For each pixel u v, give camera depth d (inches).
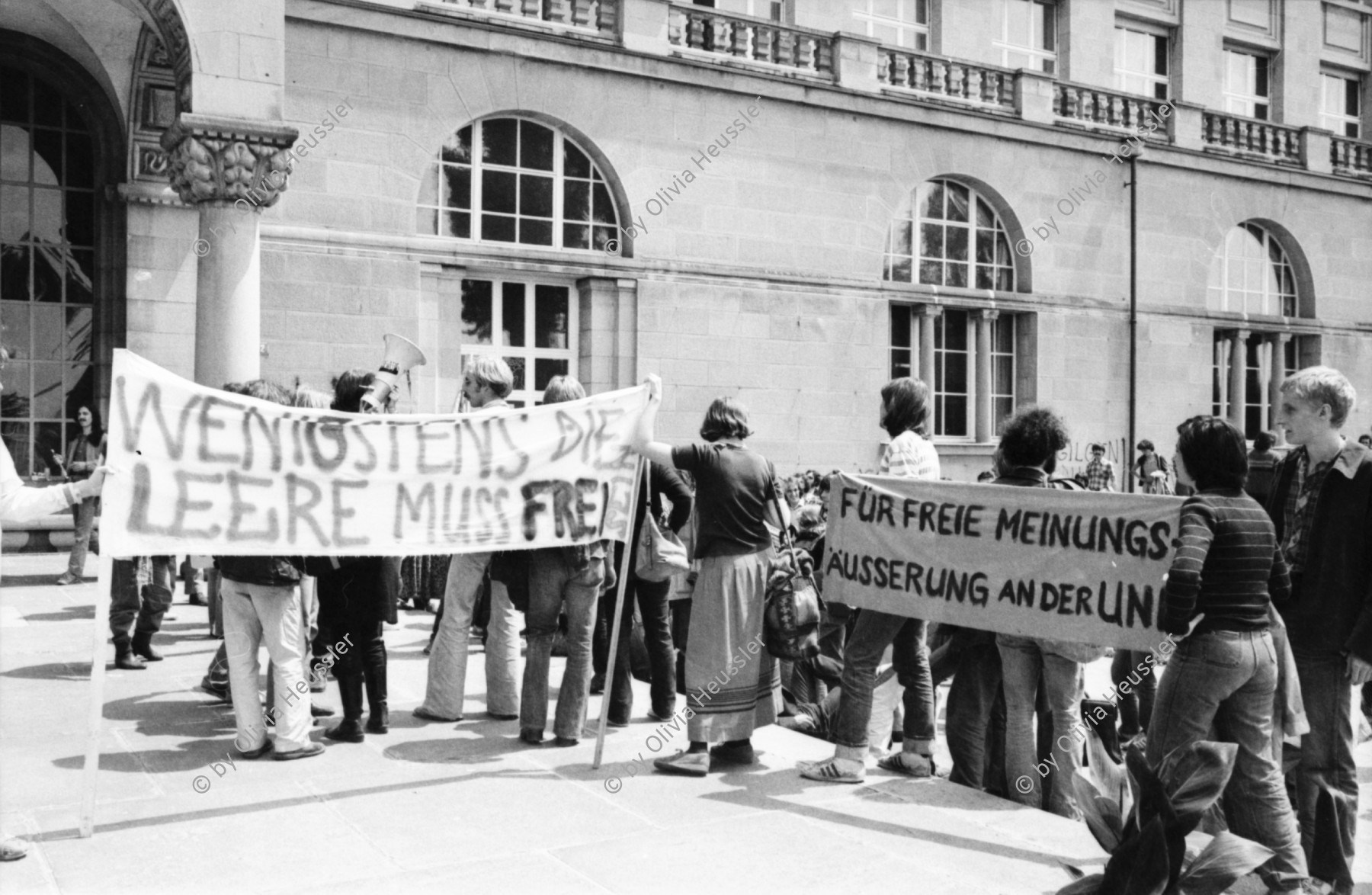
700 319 658.8
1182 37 874.1
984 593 209.6
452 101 584.7
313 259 550.3
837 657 284.0
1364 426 958.4
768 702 232.4
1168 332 845.8
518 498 219.0
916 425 238.5
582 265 624.7
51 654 319.9
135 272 568.4
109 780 207.0
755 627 223.1
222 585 220.8
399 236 571.5
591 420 225.0
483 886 160.6
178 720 250.8
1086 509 201.2
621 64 627.8
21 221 578.6
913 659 229.9
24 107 578.2
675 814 195.8
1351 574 174.2
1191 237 856.3
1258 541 166.2
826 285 700.0
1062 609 202.5
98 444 549.0
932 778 225.5
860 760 219.3
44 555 553.6
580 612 237.6
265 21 453.1
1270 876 165.8
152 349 571.8
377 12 560.1
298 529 200.5
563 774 217.9
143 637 310.0
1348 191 933.8
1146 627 195.0
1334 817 173.9
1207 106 882.8
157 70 563.8
